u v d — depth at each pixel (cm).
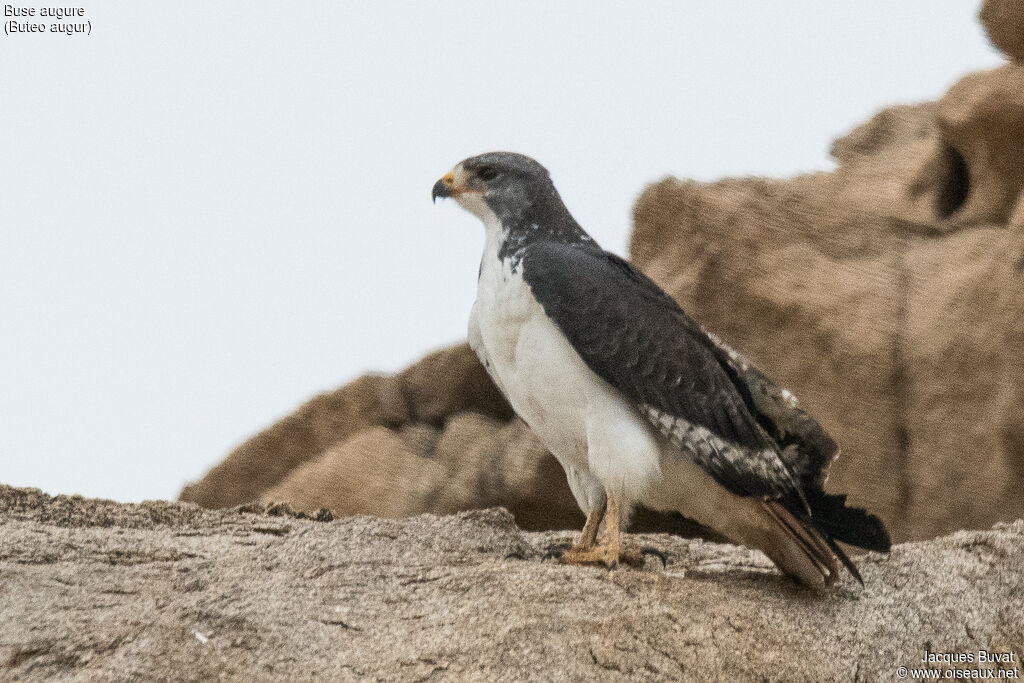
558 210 1149
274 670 884
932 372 2205
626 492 1055
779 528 1041
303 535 1063
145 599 952
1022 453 2116
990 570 1118
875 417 2253
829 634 1005
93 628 905
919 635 1038
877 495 2228
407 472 2395
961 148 2414
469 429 2433
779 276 2369
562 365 1059
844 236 2409
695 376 1045
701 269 2419
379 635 926
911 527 2203
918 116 2741
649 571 1109
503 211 1134
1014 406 2111
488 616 940
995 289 2198
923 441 2203
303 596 956
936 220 2409
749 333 2370
